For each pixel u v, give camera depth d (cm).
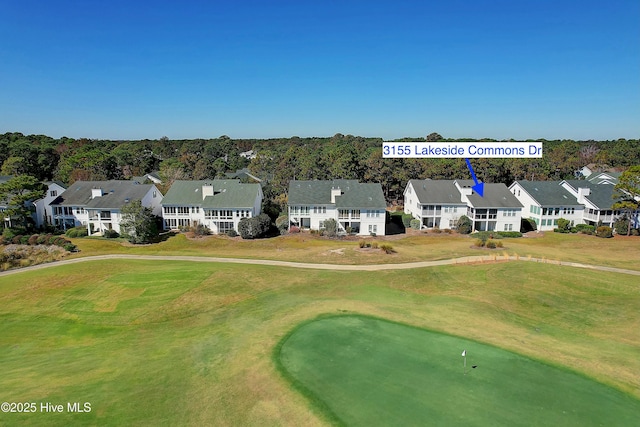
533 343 2519
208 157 17725
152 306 3416
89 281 4056
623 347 2514
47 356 2606
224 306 3359
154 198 7256
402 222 7325
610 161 12950
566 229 6744
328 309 3100
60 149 15388
